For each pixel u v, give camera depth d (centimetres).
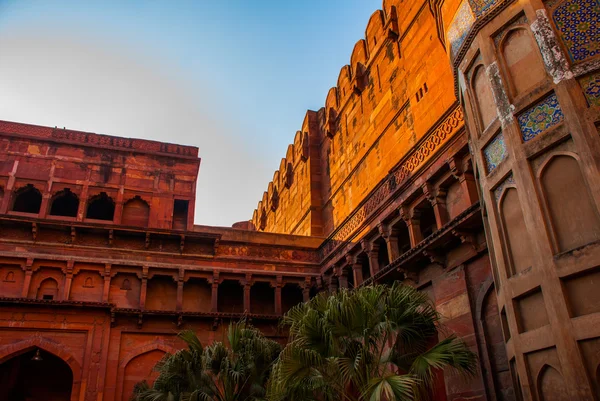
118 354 1873
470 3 1055
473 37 1028
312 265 2309
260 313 2241
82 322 1845
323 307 1084
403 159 1688
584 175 751
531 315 814
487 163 979
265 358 1393
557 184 795
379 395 827
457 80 1134
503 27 956
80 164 2250
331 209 2477
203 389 1346
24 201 2347
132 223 2239
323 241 2327
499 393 1154
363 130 2198
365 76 2255
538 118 848
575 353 701
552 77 834
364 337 978
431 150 1530
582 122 773
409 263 1502
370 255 1842
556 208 788
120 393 1827
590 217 737
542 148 823
